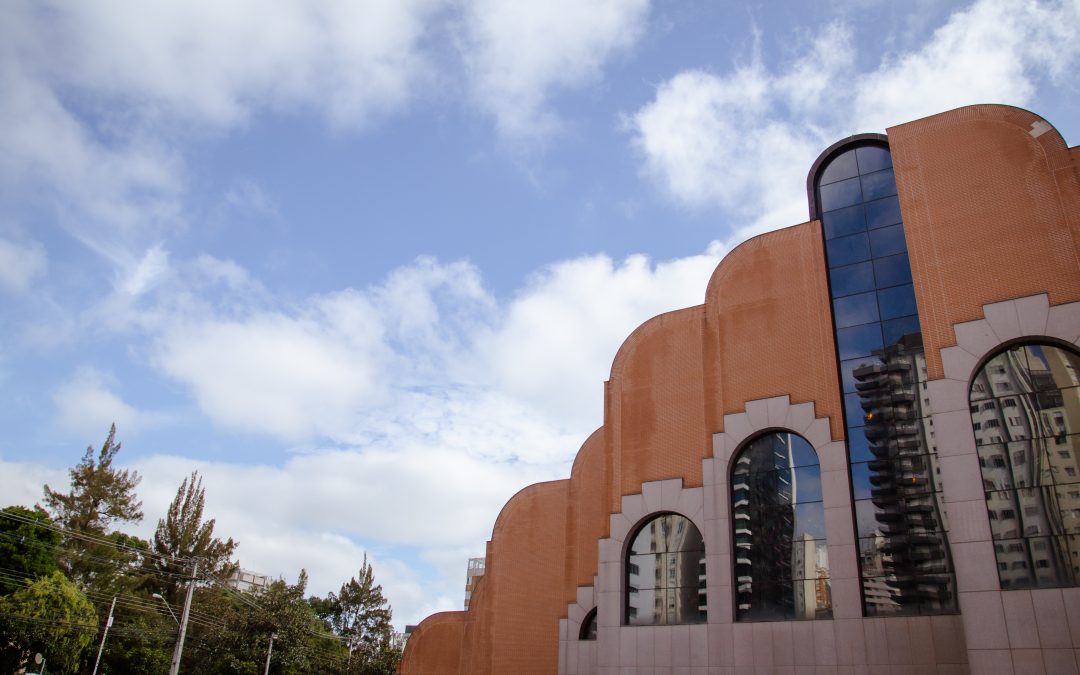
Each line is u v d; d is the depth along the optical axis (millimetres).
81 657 56281
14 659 46406
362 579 86875
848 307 25938
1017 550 19625
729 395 26984
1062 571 18984
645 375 29641
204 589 70812
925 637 21016
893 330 24859
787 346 26422
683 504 26781
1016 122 23938
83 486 67250
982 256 22906
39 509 56562
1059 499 19656
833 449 24297
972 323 22312
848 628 22156
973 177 24000
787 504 24688
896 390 24078
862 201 26969
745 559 24781
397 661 71438
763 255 28203
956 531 20484
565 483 34688
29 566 52062
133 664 58250
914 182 25000
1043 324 21328
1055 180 22656
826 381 25188
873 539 22859
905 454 23281
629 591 26828
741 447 26219
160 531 74875
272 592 59406
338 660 69938
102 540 62125
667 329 29844
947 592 21250
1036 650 18500
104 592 60562
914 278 23797
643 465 28219
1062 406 20500
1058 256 21828
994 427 21094
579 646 30406
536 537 34438
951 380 22078
